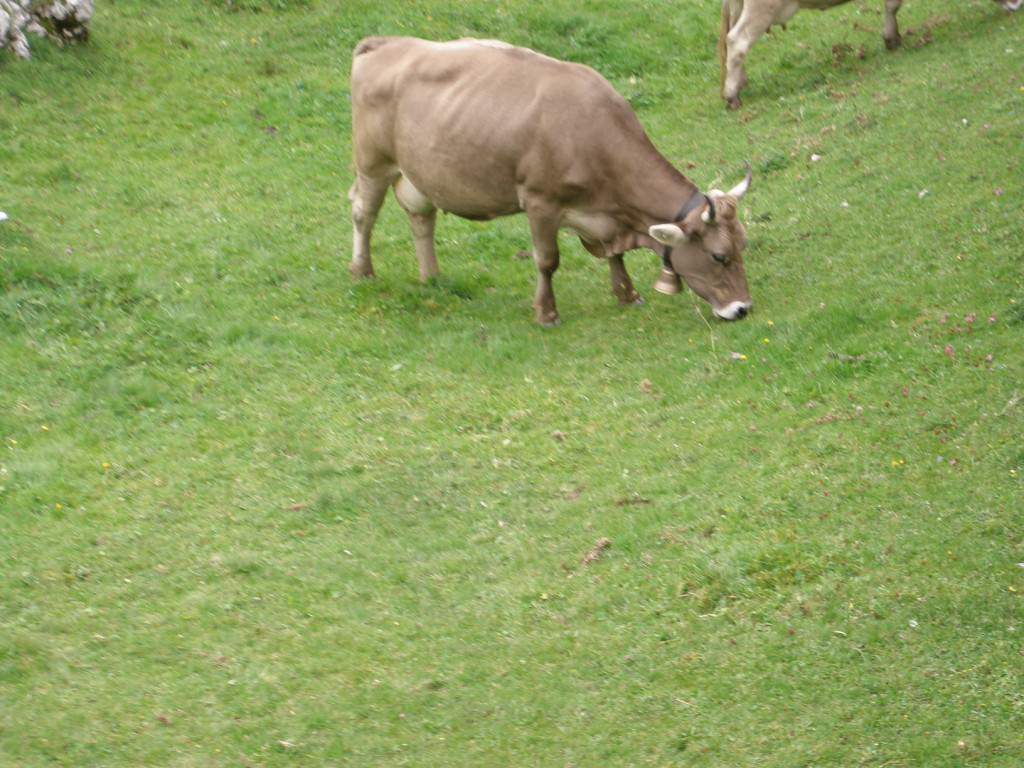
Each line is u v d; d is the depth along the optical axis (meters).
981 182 17.73
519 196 16.30
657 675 10.12
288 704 10.12
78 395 15.23
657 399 14.47
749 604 10.76
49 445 14.27
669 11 29.36
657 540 11.78
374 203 18.12
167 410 15.03
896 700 9.52
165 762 9.52
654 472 13.00
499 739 9.63
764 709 9.63
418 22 28.34
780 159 20.95
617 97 16.06
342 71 26.58
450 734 9.73
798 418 13.34
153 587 11.78
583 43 28.03
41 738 9.74
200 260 19.08
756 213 19.28
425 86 16.56
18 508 13.05
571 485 13.05
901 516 11.41
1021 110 19.69
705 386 14.49
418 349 16.53
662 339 16.09
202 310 17.39
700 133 23.70
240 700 10.17
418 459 13.84
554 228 16.34
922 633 10.09
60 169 21.86
